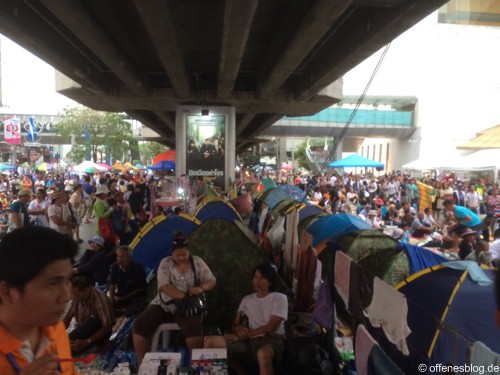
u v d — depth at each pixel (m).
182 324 4.01
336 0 5.53
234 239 5.19
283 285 4.73
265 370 3.44
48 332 1.31
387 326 2.54
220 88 12.36
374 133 42.19
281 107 16.16
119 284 5.35
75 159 48.78
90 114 43.41
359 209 14.00
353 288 3.03
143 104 15.59
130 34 9.59
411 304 3.83
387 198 16.98
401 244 5.38
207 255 5.11
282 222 6.44
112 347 4.36
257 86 13.48
